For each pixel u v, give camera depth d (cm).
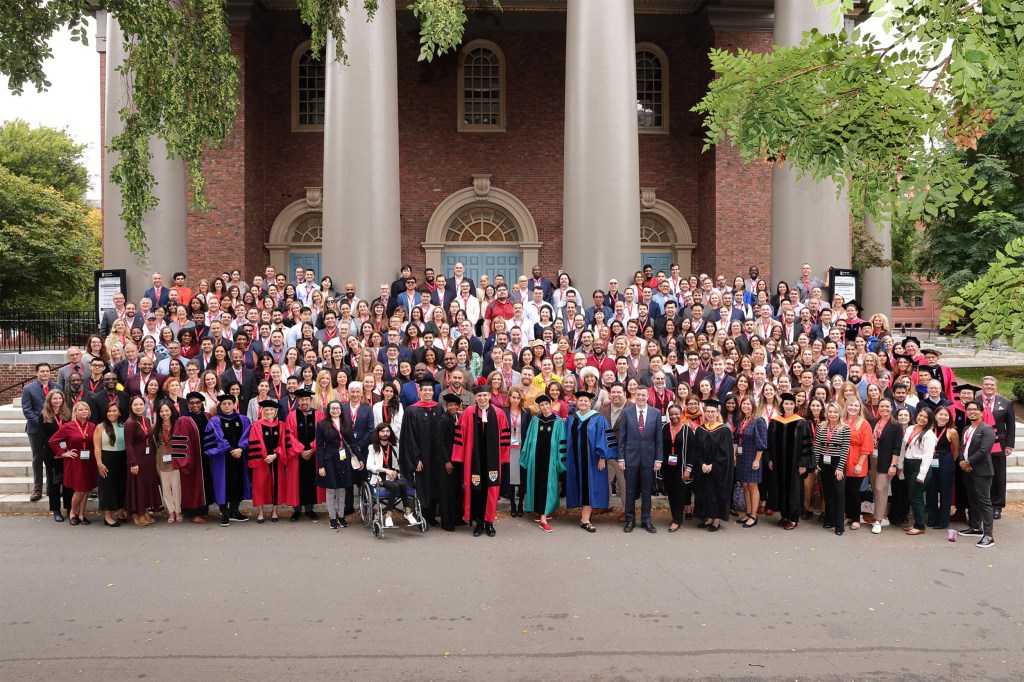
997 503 1102
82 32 625
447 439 1028
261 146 2395
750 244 2317
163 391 1095
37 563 870
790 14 1753
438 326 1347
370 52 1625
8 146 4553
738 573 847
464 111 2481
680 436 1042
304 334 1296
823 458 1048
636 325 1331
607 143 1584
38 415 1130
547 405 1041
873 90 379
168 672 595
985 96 351
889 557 916
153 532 1009
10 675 590
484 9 2372
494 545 955
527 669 604
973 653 641
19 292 3741
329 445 1035
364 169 1611
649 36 2497
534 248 2456
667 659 623
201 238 2198
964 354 2564
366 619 704
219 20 723
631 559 898
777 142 411
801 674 599
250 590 781
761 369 1140
